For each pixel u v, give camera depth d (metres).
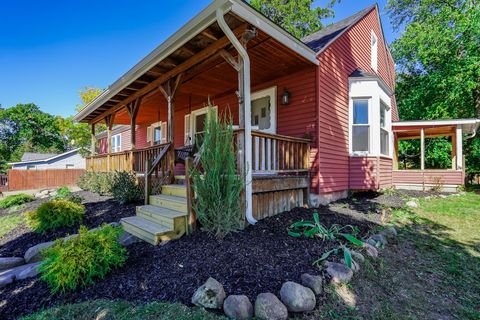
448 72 12.52
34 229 4.39
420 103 14.10
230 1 3.20
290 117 5.84
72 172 17.75
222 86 6.63
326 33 7.72
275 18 17.42
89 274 2.44
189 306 2.06
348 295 2.29
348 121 6.71
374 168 6.56
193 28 3.74
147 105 8.33
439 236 3.97
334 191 5.98
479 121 8.41
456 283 2.68
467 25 11.88
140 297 2.21
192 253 2.83
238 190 3.36
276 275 2.39
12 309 2.23
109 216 4.82
